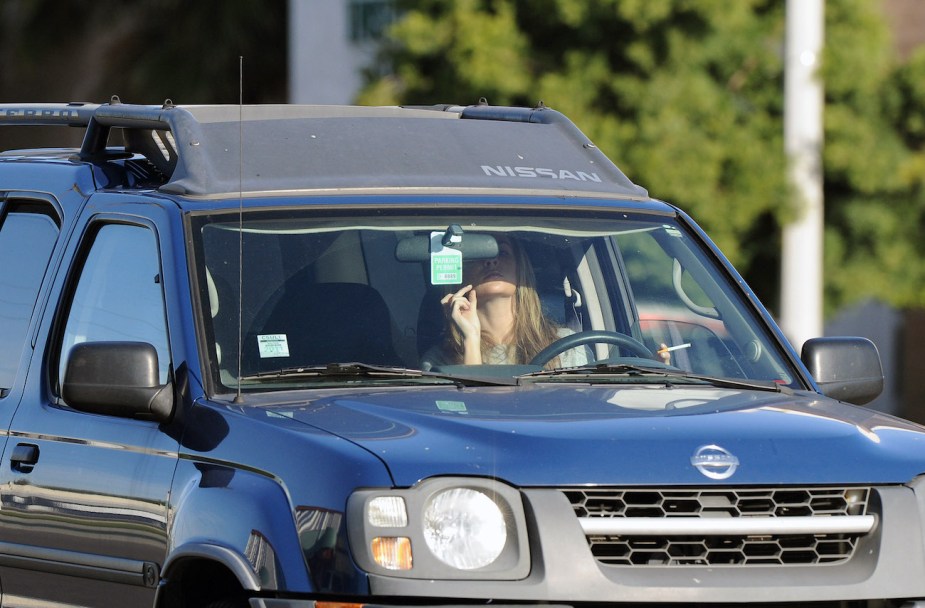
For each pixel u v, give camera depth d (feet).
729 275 71.51
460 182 70.85
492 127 76.13
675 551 54.24
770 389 64.49
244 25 249.96
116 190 70.64
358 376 61.93
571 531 52.80
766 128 164.55
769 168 157.38
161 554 58.80
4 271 73.92
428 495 52.37
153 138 75.00
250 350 62.49
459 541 52.21
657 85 161.48
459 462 53.11
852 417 60.64
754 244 162.71
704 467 54.60
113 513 61.57
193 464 58.54
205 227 64.90
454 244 67.72
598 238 71.00
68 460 64.28
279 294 64.23
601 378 63.62
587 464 53.72
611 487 53.67
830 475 55.88
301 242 65.72
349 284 65.57
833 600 54.60
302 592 52.70
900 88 163.53
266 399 60.08
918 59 162.71
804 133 156.35
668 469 54.24
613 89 163.12
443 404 58.03
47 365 68.33
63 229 71.31
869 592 54.95
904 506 56.24
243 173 67.97
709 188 159.74
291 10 242.37
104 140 75.87
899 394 206.69
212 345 61.67
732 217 158.51
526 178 72.49
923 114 162.61
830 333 205.46
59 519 64.28
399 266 66.64
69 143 188.03
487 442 54.03
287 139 70.74
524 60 165.27
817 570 55.11
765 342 69.10
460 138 74.13
